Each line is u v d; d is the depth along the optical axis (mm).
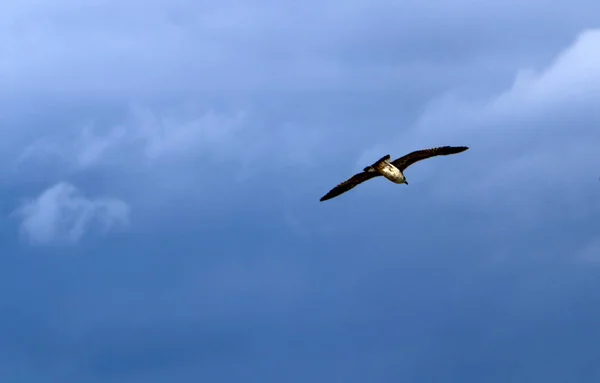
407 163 20219
